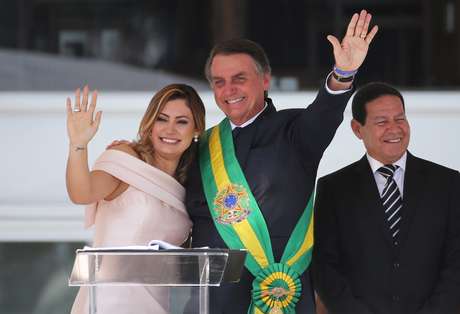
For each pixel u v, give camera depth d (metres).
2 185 16.91
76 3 19.58
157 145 11.82
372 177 12.42
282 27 19.53
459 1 18.98
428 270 12.13
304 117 11.43
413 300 12.09
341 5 19.42
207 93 17.06
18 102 16.83
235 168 11.73
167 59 19.62
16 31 19.56
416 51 19.20
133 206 11.68
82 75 19.38
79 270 9.59
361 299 12.16
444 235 12.25
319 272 12.29
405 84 19.19
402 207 12.28
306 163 11.64
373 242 12.21
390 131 12.31
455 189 12.36
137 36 19.59
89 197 11.19
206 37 19.66
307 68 19.45
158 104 11.80
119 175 11.63
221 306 11.51
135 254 9.53
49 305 16.83
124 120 16.73
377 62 19.22
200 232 11.80
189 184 12.00
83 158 10.98
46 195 16.86
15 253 16.81
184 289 9.83
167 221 11.77
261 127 11.84
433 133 16.48
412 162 12.52
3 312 16.84
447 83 19.05
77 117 10.96
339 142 16.05
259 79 11.85
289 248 11.55
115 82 19.38
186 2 19.64
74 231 16.69
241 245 11.53
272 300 11.44
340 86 11.15
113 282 9.61
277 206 11.58
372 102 12.44
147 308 10.28
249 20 19.61
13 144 16.94
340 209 12.41
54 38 19.61
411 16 19.20
